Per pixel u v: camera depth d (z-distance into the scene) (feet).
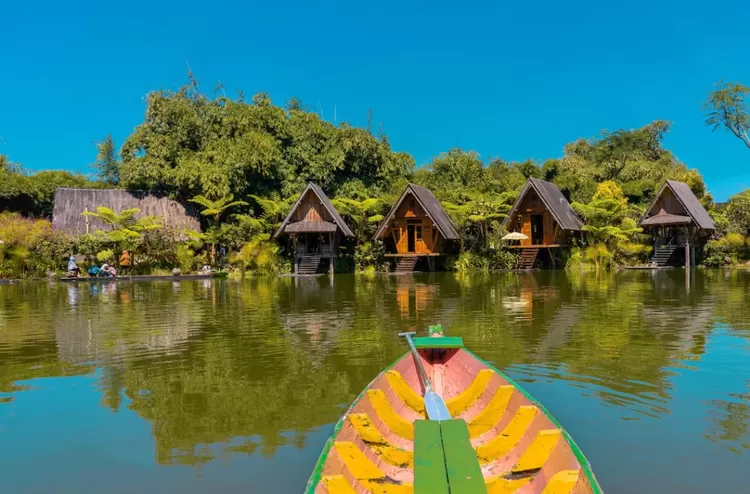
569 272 100.48
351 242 116.47
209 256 112.37
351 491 13.16
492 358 31.50
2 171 124.98
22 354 34.30
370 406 18.94
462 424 16.40
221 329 42.52
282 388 26.73
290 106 155.63
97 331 42.04
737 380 26.73
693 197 117.29
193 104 140.46
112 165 164.96
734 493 16.07
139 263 103.09
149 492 16.75
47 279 93.56
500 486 14.52
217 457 18.98
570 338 36.94
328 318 47.60
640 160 164.14
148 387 27.09
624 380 26.96
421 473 13.64
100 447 19.97
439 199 127.03
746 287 68.85
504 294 64.03
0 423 22.36
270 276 102.32
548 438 15.74
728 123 118.01
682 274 92.58
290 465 18.33
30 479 17.65
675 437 19.99
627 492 16.22
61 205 110.22
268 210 116.47
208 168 118.11
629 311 48.96
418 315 48.42
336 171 134.72
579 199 136.46
